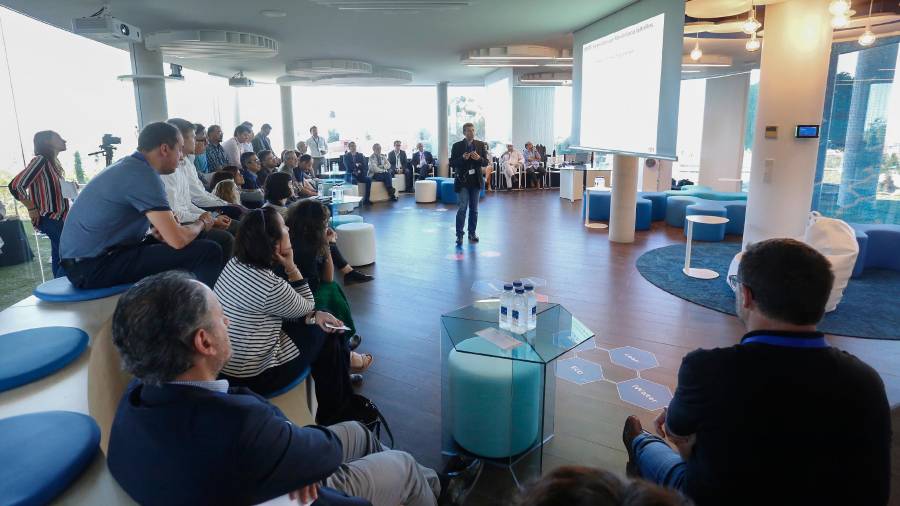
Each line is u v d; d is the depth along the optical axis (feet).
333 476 4.87
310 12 20.31
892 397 9.36
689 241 17.56
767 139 16.72
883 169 26.50
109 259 7.64
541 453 7.34
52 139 13.41
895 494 6.73
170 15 20.57
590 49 22.98
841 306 14.02
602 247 21.91
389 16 21.15
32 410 4.36
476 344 7.48
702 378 3.95
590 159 42.75
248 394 4.04
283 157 25.91
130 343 3.43
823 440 3.57
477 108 51.96
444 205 36.58
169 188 11.49
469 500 6.72
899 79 25.36
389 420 8.63
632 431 6.63
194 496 3.27
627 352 11.22
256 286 6.65
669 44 16.47
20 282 15.11
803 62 15.79
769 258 3.92
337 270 17.75
